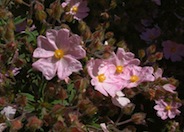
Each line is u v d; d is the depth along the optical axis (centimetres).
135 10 48
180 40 48
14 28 33
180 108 44
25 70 34
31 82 33
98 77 34
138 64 36
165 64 47
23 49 34
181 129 44
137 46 47
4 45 32
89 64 33
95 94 34
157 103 40
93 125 34
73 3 40
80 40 32
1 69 33
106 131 33
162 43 47
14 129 30
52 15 34
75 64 31
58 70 31
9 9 38
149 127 42
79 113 33
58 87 32
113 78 34
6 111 32
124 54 35
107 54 34
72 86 33
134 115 35
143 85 36
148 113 42
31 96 33
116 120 38
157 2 48
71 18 35
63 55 31
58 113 31
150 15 50
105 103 35
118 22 44
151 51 40
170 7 51
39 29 36
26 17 36
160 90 36
